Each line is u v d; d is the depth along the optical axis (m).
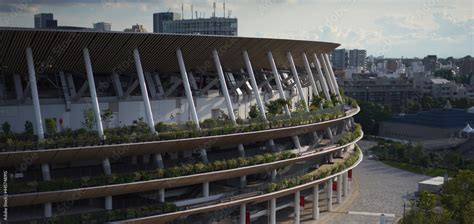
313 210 101.75
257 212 90.31
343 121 119.56
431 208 86.25
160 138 73.94
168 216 74.62
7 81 77.69
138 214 72.38
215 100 94.56
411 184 137.38
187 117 89.44
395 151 169.38
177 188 83.44
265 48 93.50
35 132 74.88
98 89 83.88
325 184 113.31
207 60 88.62
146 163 78.88
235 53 90.25
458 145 183.38
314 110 102.06
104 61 77.00
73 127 77.69
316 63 114.50
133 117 82.75
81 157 70.38
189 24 168.75
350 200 118.25
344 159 115.06
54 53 70.81
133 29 92.81
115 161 78.19
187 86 80.12
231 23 164.25
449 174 149.38
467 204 87.56
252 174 95.31
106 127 79.06
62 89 78.38
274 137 93.44
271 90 108.50
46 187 65.62
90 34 68.56
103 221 69.81
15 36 64.31
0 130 71.38
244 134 83.25
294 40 96.88
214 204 79.69
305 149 100.25
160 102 85.62
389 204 115.12
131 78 86.94
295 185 92.06
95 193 70.19
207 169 78.81
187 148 80.06
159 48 78.00
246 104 102.12
